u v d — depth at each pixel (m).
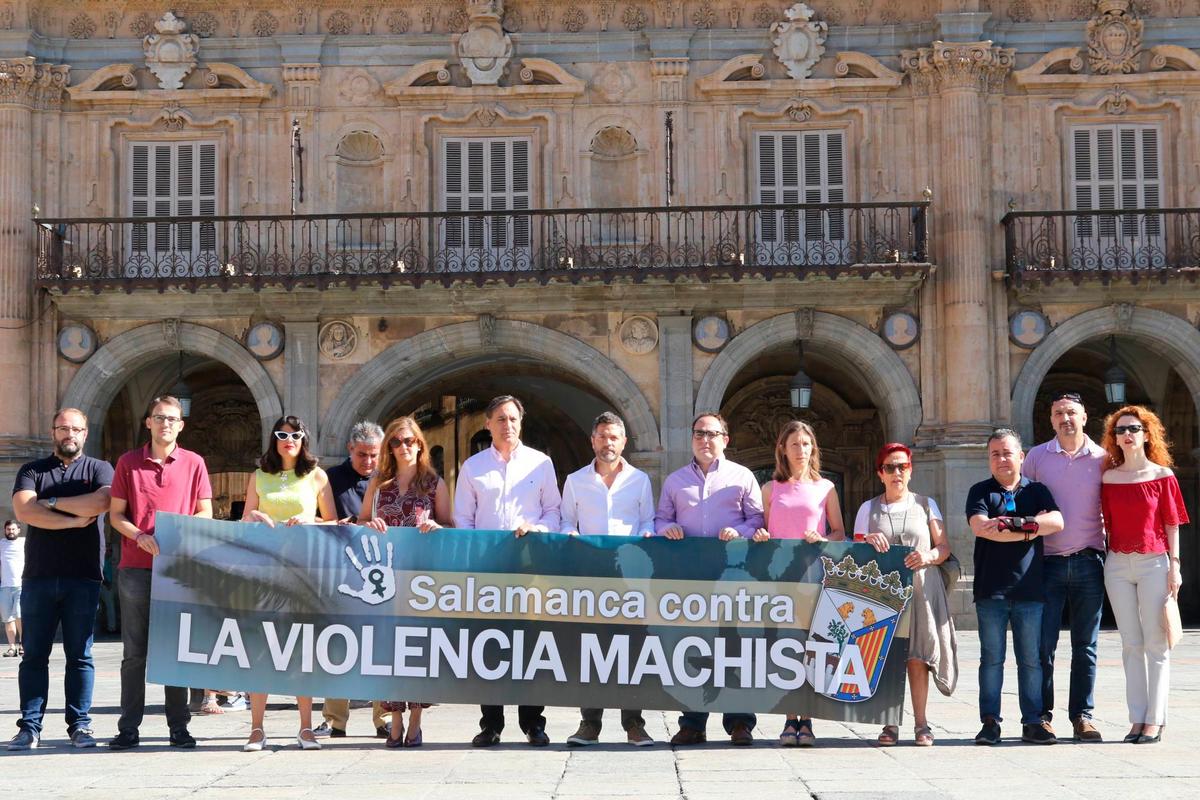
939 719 11.91
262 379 27.28
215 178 27.84
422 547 10.29
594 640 10.20
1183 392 30.69
